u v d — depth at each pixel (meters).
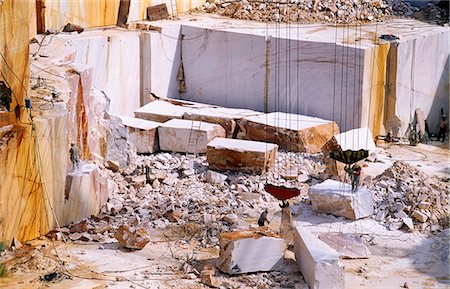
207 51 42.00
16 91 26.73
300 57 39.75
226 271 25.77
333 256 24.72
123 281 25.11
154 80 41.34
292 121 38.41
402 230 29.69
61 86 30.36
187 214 30.19
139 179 32.84
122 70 39.81
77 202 28.97
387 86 40.00
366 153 30.78
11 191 26.34
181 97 43.03
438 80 43.41
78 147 30.78
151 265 26.33
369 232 29.41
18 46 26.66
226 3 46.72
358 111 38.66
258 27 42.91
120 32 40.50
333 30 42.34
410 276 26.25
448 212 30.80
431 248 28.31
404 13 46.47
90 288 24.55
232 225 29.39
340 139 36.34
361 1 46.06
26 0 26.83
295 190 28.12
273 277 25.78
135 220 29.09
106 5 40.97
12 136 26.20
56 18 38.34
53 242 27.48
